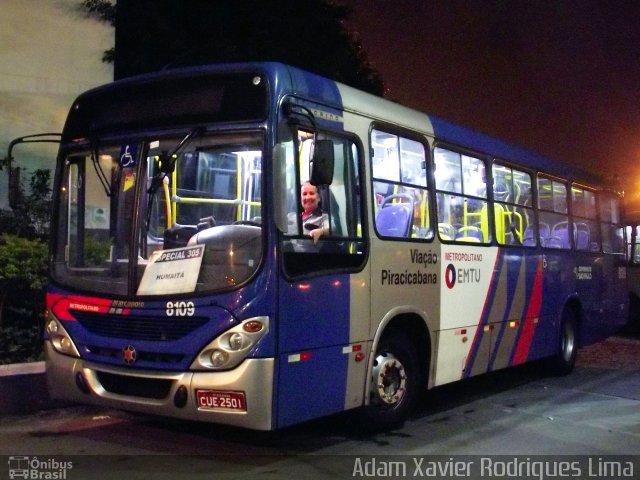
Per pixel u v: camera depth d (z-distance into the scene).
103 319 5.92
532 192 9.92
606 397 9.33
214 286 5.50
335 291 6.07
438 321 7.55
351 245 6.31
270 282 5.42
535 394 9.48
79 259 6.31
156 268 5.79
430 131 7.68
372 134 6.75
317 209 5.98
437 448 6.70
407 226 7.16
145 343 5.64
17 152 11.15
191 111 5.89
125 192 6.08
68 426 7.06
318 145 5.47
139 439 6.68
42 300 9.00
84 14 11.83
